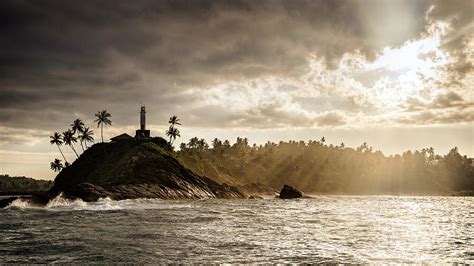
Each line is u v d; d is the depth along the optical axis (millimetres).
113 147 135000
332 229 31781
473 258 19391
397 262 18188
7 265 16516
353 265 17438
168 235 26016
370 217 46031
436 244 24062
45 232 26875
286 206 73750
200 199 105062
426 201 130125
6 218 37625
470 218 48000
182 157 165250
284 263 17641
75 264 16766
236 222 36781
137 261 17469
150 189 94875
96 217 39281
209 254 19422
